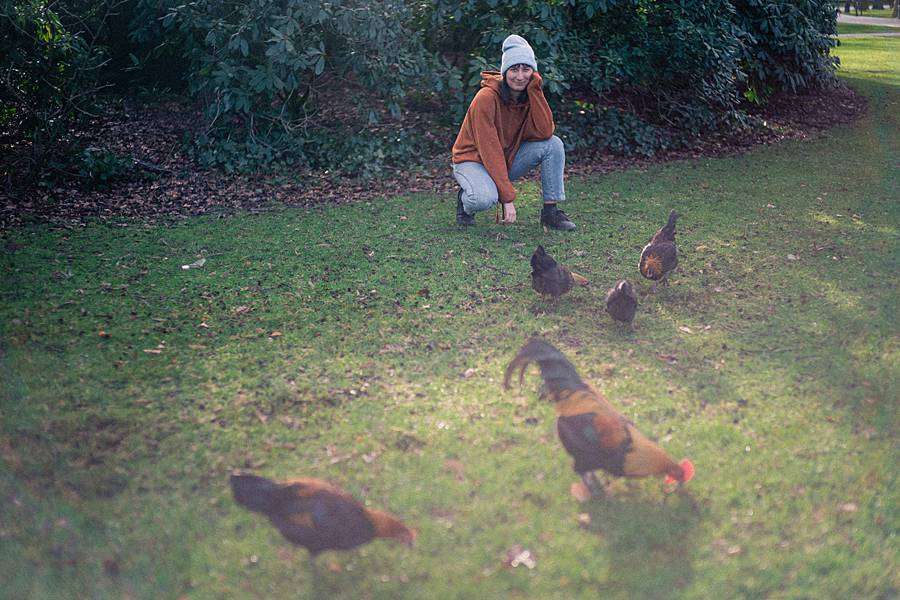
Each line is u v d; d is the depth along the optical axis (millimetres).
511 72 6918
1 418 4141
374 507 3498
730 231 7492
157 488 3645
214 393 4504
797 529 3348
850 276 6277
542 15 9852
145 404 4367
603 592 2994
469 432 4102
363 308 5742
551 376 3686
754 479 3688
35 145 8711
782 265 6555
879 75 18156
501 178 7090
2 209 7930
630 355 4984
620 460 3340
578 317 5578
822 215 7957
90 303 5730
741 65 13023
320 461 3865
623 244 7172
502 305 5793
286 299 5891
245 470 3787
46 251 6797
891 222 7691
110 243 7098
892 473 3736
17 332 5168
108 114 11320
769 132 12055
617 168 10086
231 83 9523
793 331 5309
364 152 9680
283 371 4773
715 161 10461
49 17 8586
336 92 12070
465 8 10078
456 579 3070
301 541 2969
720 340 5195
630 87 12305
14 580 3045
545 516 3436
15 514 3414
